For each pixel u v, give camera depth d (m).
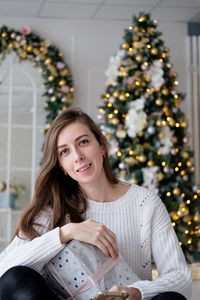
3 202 5.60
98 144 2.05
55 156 2.03
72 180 2.13
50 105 5.53
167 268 1.99
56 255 1.83
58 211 2.06
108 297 1.52
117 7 5.48
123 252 2.10
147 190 2.19
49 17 5.78
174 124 4.79
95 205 2.12
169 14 5.78
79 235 1.82
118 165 4.78
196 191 4.75
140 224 2.12
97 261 1.80
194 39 6.09
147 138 4.74
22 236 2.02
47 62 5.53
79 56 5.88
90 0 5.25
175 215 4.57
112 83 4.90
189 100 6.06
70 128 2.00
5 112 5.70
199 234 4.74
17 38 5.52
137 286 1.74
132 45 4.93
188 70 6.08
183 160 4.80
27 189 5.70
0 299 1.63
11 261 1.82
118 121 4.75
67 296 1.80
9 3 5.30
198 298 3.47
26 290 1.58
